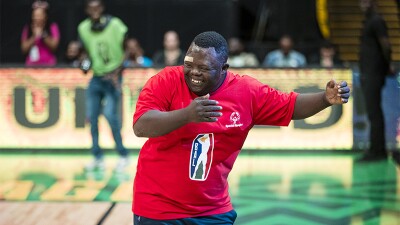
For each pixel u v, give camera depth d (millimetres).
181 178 4781
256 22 23312
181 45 20453
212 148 4781
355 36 22719
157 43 20453
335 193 10445
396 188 10836
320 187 10883
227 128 4793
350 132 14188
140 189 4906
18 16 20188
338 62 21234
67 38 20094
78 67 14234
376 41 13172
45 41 15102
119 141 12156
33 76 14297
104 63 12016
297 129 14211
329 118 14195
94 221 8195
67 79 14273
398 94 14008
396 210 9391
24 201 9531
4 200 9812
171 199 4812
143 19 20422
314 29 22891
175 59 15508
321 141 14195
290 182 11266
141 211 4883
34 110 14336
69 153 14031
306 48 21891
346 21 22922
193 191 4801
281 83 14070
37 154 13930
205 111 4238
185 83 4750
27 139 14352
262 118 5023
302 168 12492
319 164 12891
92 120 12234
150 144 4859
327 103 4859
